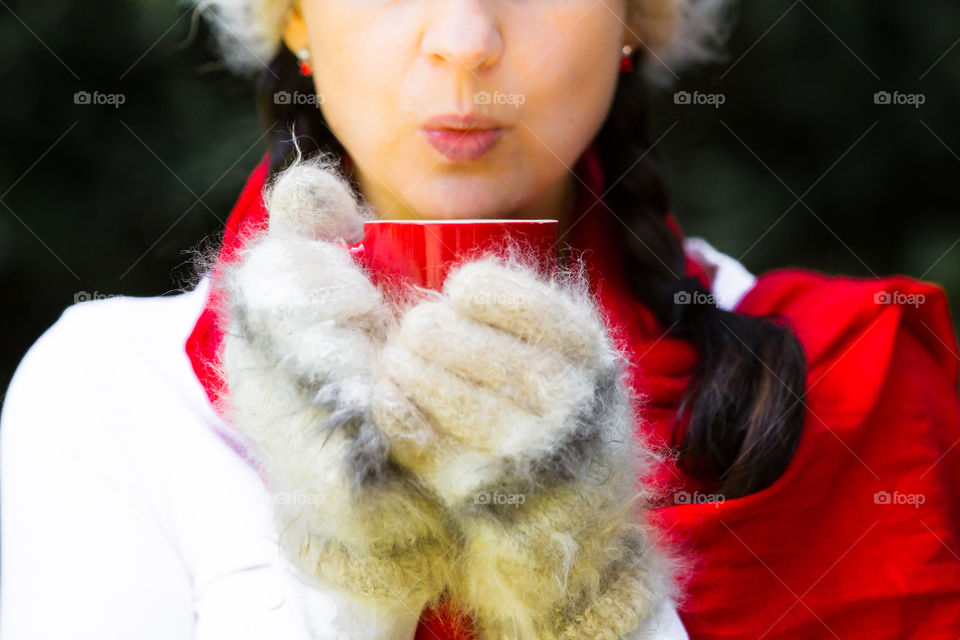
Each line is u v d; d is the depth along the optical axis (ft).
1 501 3.32
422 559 2.48
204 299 3.53
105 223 7.57
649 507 3.32
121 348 3.40
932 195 8.74
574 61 3.05
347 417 2.18
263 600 3.01
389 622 2.69
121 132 7.50
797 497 3.47
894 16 8.48
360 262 2.52
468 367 2.19
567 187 3.70
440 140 2.97
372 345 2.32
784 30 8.44
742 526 3.43
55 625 2.99
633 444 2.67
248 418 2.46
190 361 3.25
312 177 2.61
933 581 3.51
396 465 2.26
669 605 3.11
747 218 8.23
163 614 3.08
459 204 3.03
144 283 7.63
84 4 7.42
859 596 3.48
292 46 3.71
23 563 3.13
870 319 3.80
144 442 3.24
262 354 2.35
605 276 3.77
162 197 7.43
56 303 7.67
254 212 3.55
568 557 2.37
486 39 2.85
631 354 3.33
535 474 2.26
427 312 2.25
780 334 3.62
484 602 2.64
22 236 7.53
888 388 3.72
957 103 8.62
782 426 3.45
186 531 3.17
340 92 3.13
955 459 3.80
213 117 7.37
